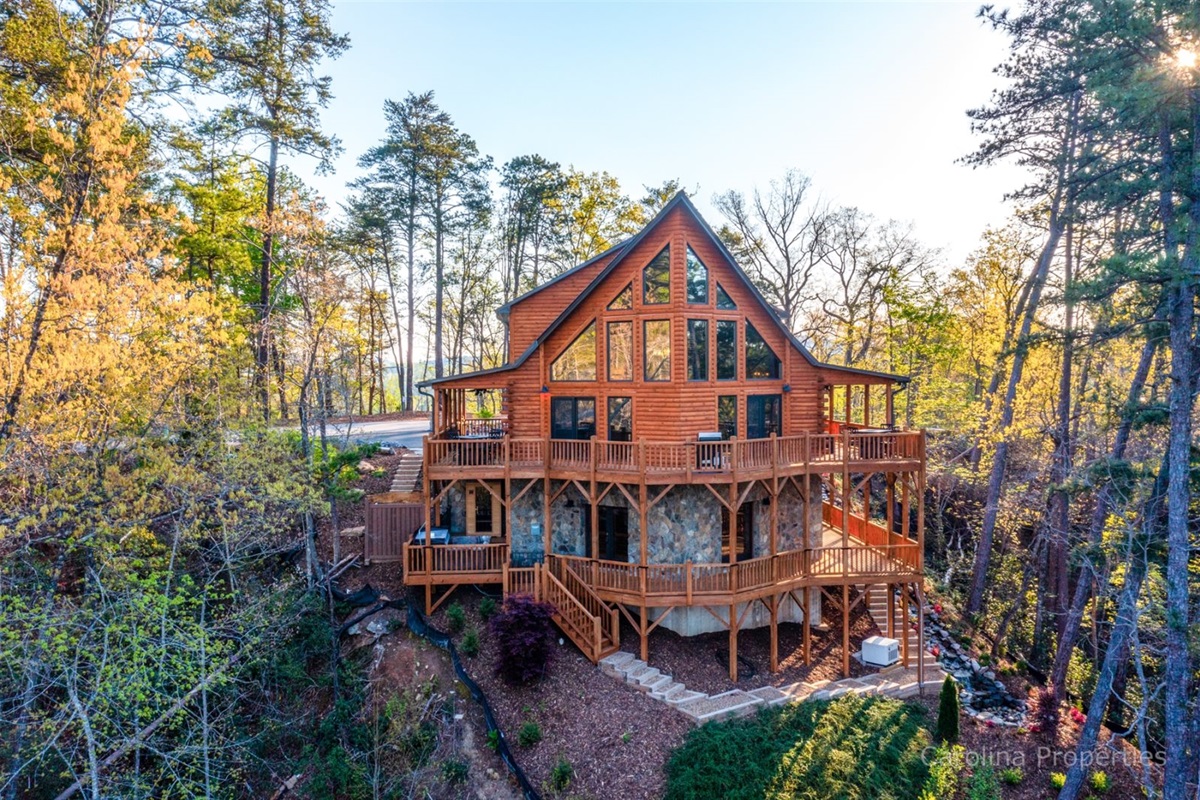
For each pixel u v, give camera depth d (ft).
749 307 63.21
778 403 65.10
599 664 53.47
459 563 58.80
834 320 135.54
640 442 55.11
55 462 41.27
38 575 43.04
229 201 99.19
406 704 48.14
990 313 92.48
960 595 82.07
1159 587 53.31
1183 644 41.06
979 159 63.62
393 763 44.88
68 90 46.06
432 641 53.98
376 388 168.04
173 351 47.62
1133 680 66.39
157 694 39.88
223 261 102.37
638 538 61.93
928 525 100.99
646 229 58.34
